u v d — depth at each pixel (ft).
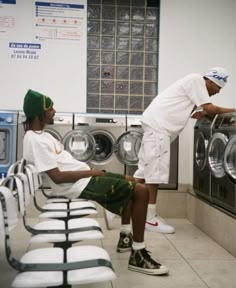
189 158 12.76
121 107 13.44
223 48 13.34
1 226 4.04
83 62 12.97
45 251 4.60
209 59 13.33
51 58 12.80
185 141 12.75
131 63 13.37
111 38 13.24
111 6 13.15
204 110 9.68
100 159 12.13
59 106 12.96
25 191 5.62
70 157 7.72
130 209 7.10
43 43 12.74
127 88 13.41
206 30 13.25
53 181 6.91
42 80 12.82
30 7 12.59
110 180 6.86
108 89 13.34
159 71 13.23
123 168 12.21
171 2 13.10
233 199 8.56
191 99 9.80
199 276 7.11
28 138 6.72
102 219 11.84
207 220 10.21
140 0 13.23
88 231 5.55
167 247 9.00
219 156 9.62
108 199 6.86
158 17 13.25
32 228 5.76
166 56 13.21
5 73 12.64
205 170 10.59
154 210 10.37
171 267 7.59
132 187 6.74
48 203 7.52
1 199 4.09
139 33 13.33
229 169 8.54
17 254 8.01
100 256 4.36
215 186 9.75
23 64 12.69
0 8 12.47
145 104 13.50
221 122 9.41
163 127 9.88
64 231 5.57
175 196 12.48
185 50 13.25
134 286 6.57
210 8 13.21
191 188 12.29
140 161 10.50
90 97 13.28
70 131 11.82
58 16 12.75
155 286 6.58
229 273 7.29
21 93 12.75
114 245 9.02
